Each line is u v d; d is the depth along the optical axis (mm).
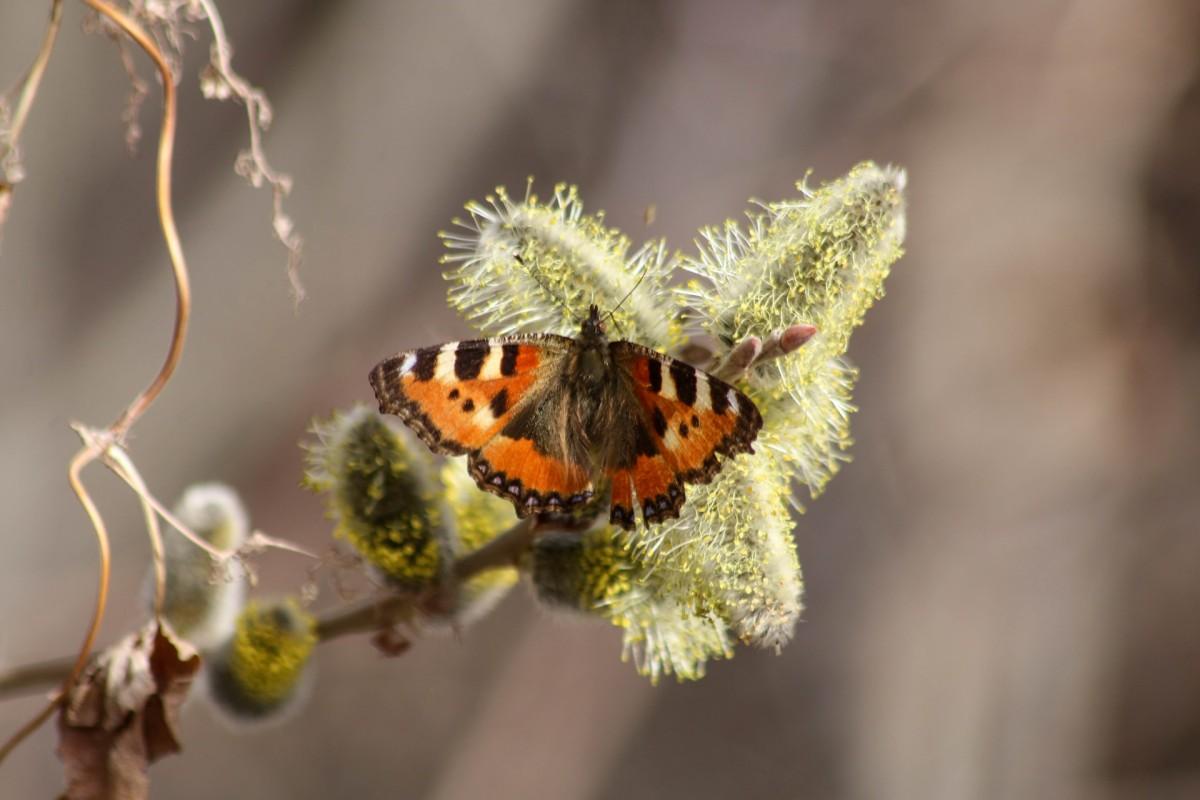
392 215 1040
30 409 918
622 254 629
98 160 965
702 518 621
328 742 972
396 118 1048
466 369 630
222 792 962
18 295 929
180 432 946
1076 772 1024
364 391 991
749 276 624
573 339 628
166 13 629
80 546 906
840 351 625
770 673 1040
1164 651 1041
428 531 629
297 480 960
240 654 639
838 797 1021
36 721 622
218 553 629
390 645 638
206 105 996
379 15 1038
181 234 980
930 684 1026
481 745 966
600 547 626
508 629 993
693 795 1017
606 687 989
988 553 1045
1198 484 1056
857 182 623
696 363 631
